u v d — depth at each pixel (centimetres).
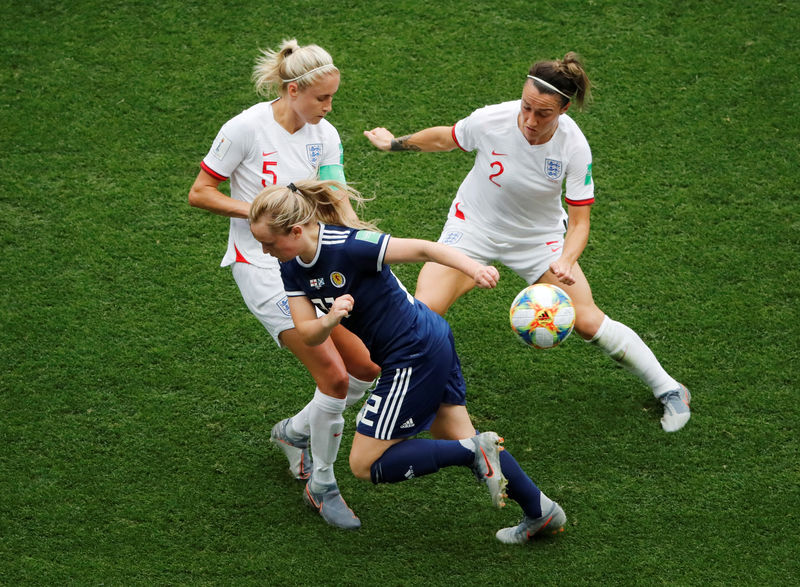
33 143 2562
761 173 2459
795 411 1895
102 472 1794
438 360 1541
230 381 1994
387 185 2473
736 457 1814
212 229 2362
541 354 2072
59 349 2042
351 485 1811
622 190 2434
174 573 1612
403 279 2262
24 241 2300
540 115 1656
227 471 1814
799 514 1700
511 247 1892
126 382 1977
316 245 1449
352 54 2836
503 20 2944
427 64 2803
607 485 1777
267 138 1656
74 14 2967
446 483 1809
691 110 2642
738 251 2266
